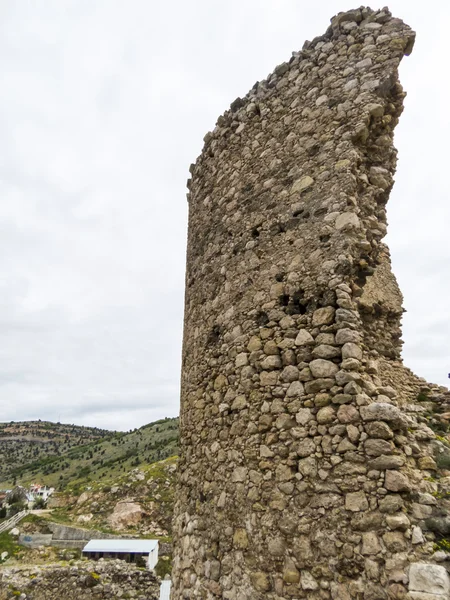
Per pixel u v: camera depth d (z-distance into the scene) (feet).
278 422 13.03
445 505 9.86
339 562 10.29
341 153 14.37
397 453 10.50
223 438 15.46
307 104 16.17
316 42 16.85
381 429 10.64
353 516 10.39
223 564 13.94
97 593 53.52
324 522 10.91
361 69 15.06
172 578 18.38
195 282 20.86
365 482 10.47
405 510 9.80
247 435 14.08
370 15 15.64
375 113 14.40
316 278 13.53
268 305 14.84
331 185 14.26
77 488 122.72
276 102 17.57
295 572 11.15
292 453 12.28
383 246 17.57
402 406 14.70
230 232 18.12
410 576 9.05
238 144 19.07
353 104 14.75
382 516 9.93
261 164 17.34
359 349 12.08
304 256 14.19
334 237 13.50
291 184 15.66
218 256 18.69
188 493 17.89
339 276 12.94
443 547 9.14
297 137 16.10
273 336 14.21
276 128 17.17
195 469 17.46
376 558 9.69
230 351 16.12
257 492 13.04
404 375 16.03
